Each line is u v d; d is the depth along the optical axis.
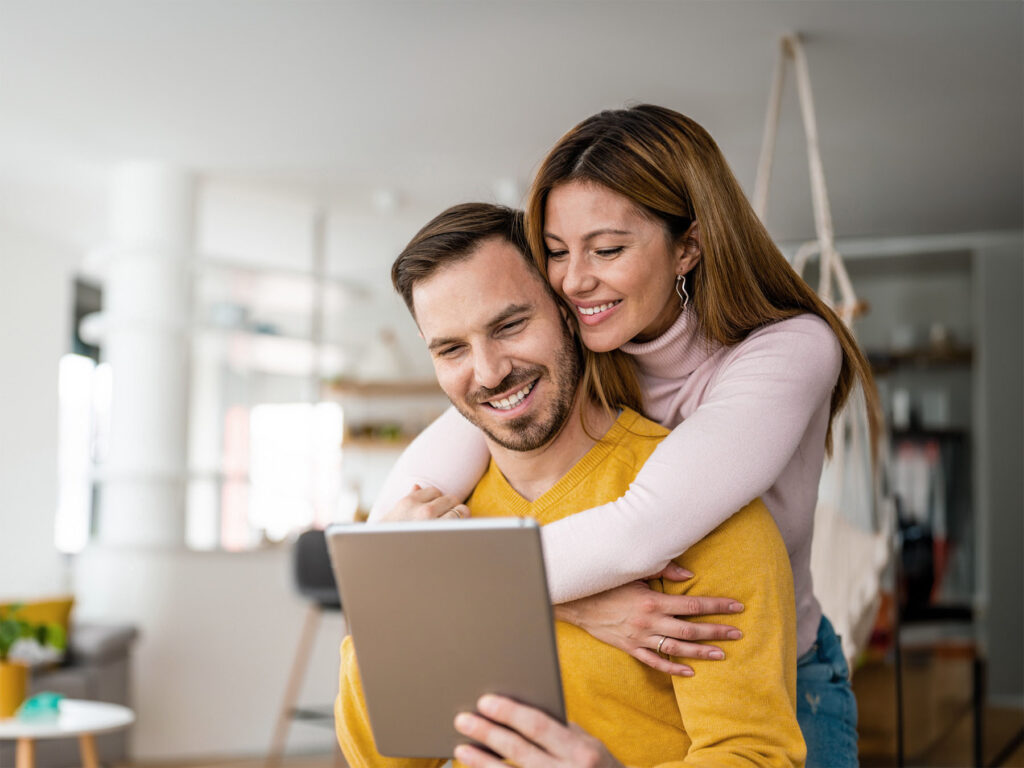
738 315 1.42
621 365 1.47
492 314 1.22
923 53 4.15
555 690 0.99
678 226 1.37
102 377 6.91
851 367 1.53
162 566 5.07
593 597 1.25
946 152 5.20
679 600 1.21
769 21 3.90
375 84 4.46
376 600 1.01
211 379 7.14
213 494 7.09
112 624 4.96
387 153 5.21
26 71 4.34
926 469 7.04
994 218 6.27
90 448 6.74
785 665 1.20
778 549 1.25
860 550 3.05
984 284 6.67
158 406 5.16
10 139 5.02
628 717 1.26
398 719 1.04
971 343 7.23
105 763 4.80
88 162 5.30
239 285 5.59
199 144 5.08
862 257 6.87
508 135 5.00
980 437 6.67
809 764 1.60
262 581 5.26
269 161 5.30
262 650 5.23
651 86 4.48
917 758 4.50
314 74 4.36
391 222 6.25
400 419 6.64
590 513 1.26
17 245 6.22
